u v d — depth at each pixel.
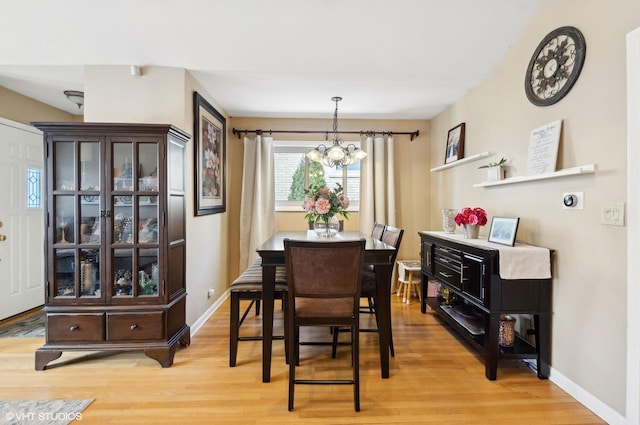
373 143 4.18
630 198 1.57
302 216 4.25
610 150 1.67
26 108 3.29
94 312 2.23
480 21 2.30
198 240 2.97
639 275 1.53
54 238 2.21
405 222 4.29
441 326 3.01
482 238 2.68
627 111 1.58
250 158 4.07
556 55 2.03
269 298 2.08
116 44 2.41
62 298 2.23
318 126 4.21
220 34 2.38
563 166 1.99
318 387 2.02
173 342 2.31
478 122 3.06
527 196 2.33
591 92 1.79
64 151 2.21
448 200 3.74
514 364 2.30
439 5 2.19
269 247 2.23
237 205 4.16
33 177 3.41
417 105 3.69
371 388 2.01
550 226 2.10
